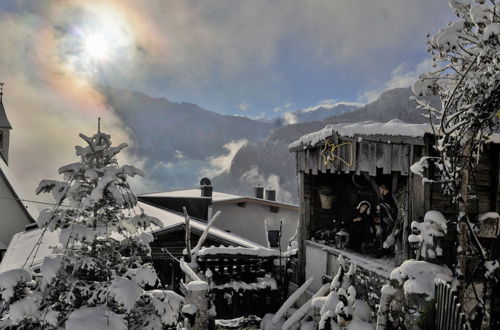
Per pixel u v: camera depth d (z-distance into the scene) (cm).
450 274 573
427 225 588
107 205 530
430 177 623
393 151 684
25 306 459
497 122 543
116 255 544
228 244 1190
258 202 2231
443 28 566
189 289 736
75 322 455
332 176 1066
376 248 845
